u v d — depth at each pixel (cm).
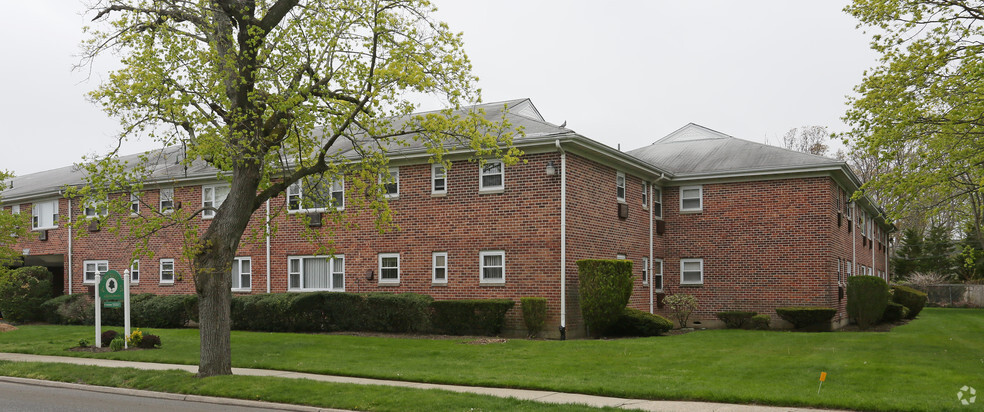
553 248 2172
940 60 1612
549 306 2166
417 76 1380
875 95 1678
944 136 1722
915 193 1705
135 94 1391
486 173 2308
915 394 1142
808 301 2600
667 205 2883
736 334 2302
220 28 1417
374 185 1580
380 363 1598
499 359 1641
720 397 1134
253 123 1401
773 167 2655
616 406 1088
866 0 1698
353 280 2516
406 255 2423
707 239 2794
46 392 1364
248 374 1464
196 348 1948
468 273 2311
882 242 4484
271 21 1440
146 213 3009
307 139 1484
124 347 1972
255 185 1420
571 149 2200
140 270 3030
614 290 2134
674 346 1872
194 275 1410
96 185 1423
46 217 3409
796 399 1097
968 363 1513
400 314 2284
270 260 2703
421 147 2338
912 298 3316
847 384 1247
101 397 1296
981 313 3878
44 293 3098
